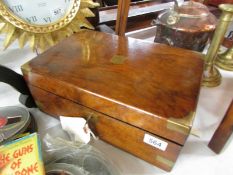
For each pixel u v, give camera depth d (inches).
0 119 16.2
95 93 13.8
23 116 16.9
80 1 20.3
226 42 29.6
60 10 20.0
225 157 17.1
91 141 17.7
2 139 14.8
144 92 13.9
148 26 33.6
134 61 17.1
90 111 15.3
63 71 15.8
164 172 16.0
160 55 18.0
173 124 12.0
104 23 28.6
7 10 17.7
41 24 19.6
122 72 15.8
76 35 20.8
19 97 19.6
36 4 18.7
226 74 26.7
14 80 16.8
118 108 13.4
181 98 13.5
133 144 15.5
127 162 16.5
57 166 13.9
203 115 20.7
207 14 24.7
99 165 14.6
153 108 12.7
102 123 15.6
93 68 16.1
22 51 26.2
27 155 12.7
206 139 18.4
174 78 15.2
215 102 22.3
